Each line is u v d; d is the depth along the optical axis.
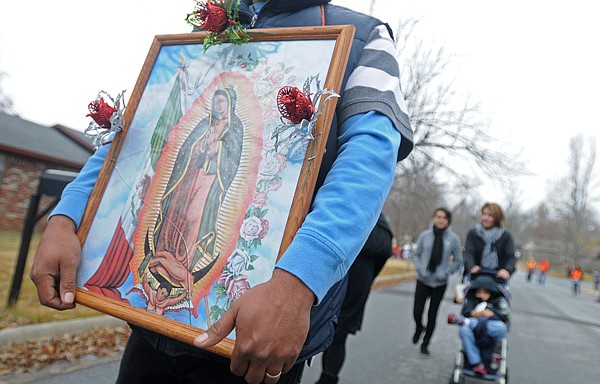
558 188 68.25
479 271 5.16
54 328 4.92
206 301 1.12
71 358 4.31
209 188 1.23
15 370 3.87
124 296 1.22
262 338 0.93
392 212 22.83
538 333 9.89
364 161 1.10
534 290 29.17
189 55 1.42
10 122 22.06
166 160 1.33
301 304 0.96
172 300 1.16
